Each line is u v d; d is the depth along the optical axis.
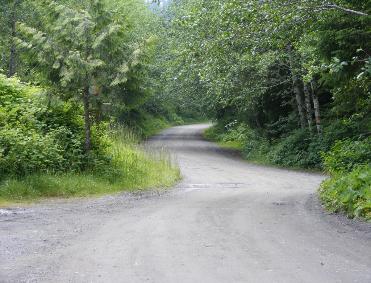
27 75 14.85
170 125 63.31
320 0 10.14
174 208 10.62
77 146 14.48
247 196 13.00
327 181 12.72
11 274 5.56
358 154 12.87
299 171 22.17
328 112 24.84
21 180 12.38
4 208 10.40
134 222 8.82
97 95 14.23
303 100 27.66
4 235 7.68
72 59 13.25
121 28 14.12
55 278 5.39
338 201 9.98
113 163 15.23
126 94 14.50
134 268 5.74
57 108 15.41
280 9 10.16
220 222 8.73
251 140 31.08
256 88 24.66
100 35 13.67
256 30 10.74
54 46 13.61
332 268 5.67
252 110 30.19
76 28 13.73
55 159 13.38
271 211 10.08
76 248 6.80
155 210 10.34
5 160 12.40
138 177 15.24
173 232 7.82
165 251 6.54
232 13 10.41
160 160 18.81
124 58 14.13
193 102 36.00
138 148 19.12
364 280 5.21
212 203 11.50
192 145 36.81
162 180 16.06
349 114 21.67
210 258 6.15
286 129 28.31
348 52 11.99
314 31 12.05
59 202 11.47
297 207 10.66
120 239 7.36
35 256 6.38
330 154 13.97
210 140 41.75
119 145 17.70
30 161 12.78
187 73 24.67
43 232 7.93
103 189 13.38
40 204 11.11
